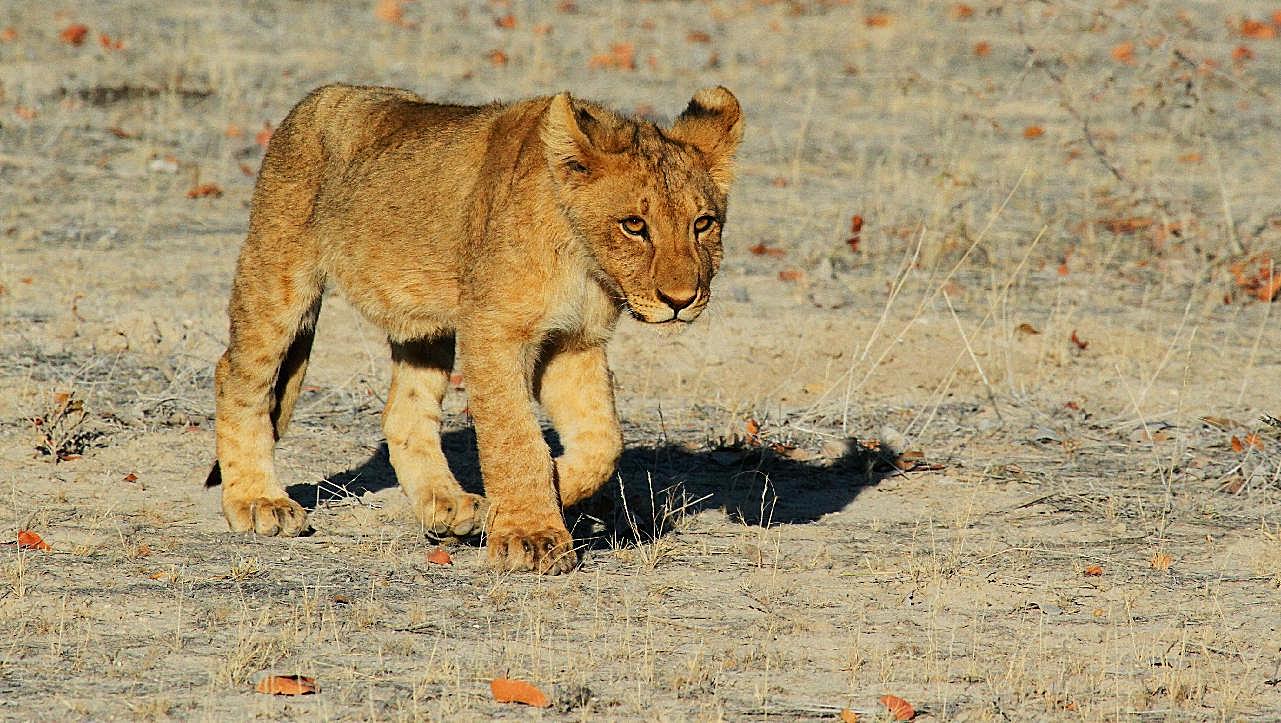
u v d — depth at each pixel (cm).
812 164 2417
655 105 2752
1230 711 746
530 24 3491
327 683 747
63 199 2017
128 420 1245
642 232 884
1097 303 1752
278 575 914
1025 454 1266
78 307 1562
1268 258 1892
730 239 1955
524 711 720
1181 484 1181
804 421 1327
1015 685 772
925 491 1162
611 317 948
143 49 2945
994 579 953
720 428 1312
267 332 1034
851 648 827
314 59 2964
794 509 1112
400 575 924
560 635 830
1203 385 1469
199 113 2516
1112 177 2284
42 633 800
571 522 1031
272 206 1048
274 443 1052
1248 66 3181
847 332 1557
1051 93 2778
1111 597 927
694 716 722
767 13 3744
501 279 900
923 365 1502
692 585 926
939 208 1933
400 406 1065
